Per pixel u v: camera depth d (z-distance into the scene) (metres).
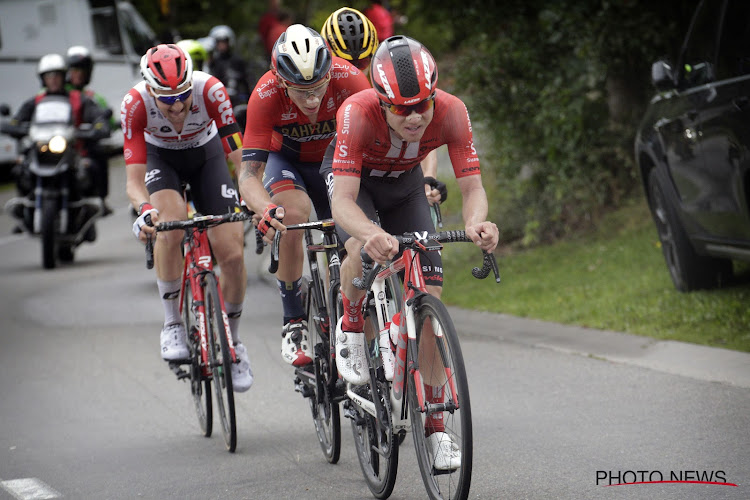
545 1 26.62
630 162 26.52
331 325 12.48
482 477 11.73
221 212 15.40
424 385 10.38
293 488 12.04
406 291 10.60
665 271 21.56
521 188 27.34
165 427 15.07
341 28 14.12
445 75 31.41
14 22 55.50
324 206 14.45
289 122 13.24
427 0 29.02
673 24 24.97
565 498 10.77
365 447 12.20
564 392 15.09
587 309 19.92
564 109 25.94
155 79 13.67
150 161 15.50
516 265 25.44
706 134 17.00
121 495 11.95
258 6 80.56
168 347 15.09
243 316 23.08
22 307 25.31
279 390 16.78
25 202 31.97
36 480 12.61
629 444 12.43
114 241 37.75
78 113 32.53
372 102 10.65
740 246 17.03
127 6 63.69
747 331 16.69
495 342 18.88
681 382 14.88
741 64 16.34
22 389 17.48
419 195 11.68
